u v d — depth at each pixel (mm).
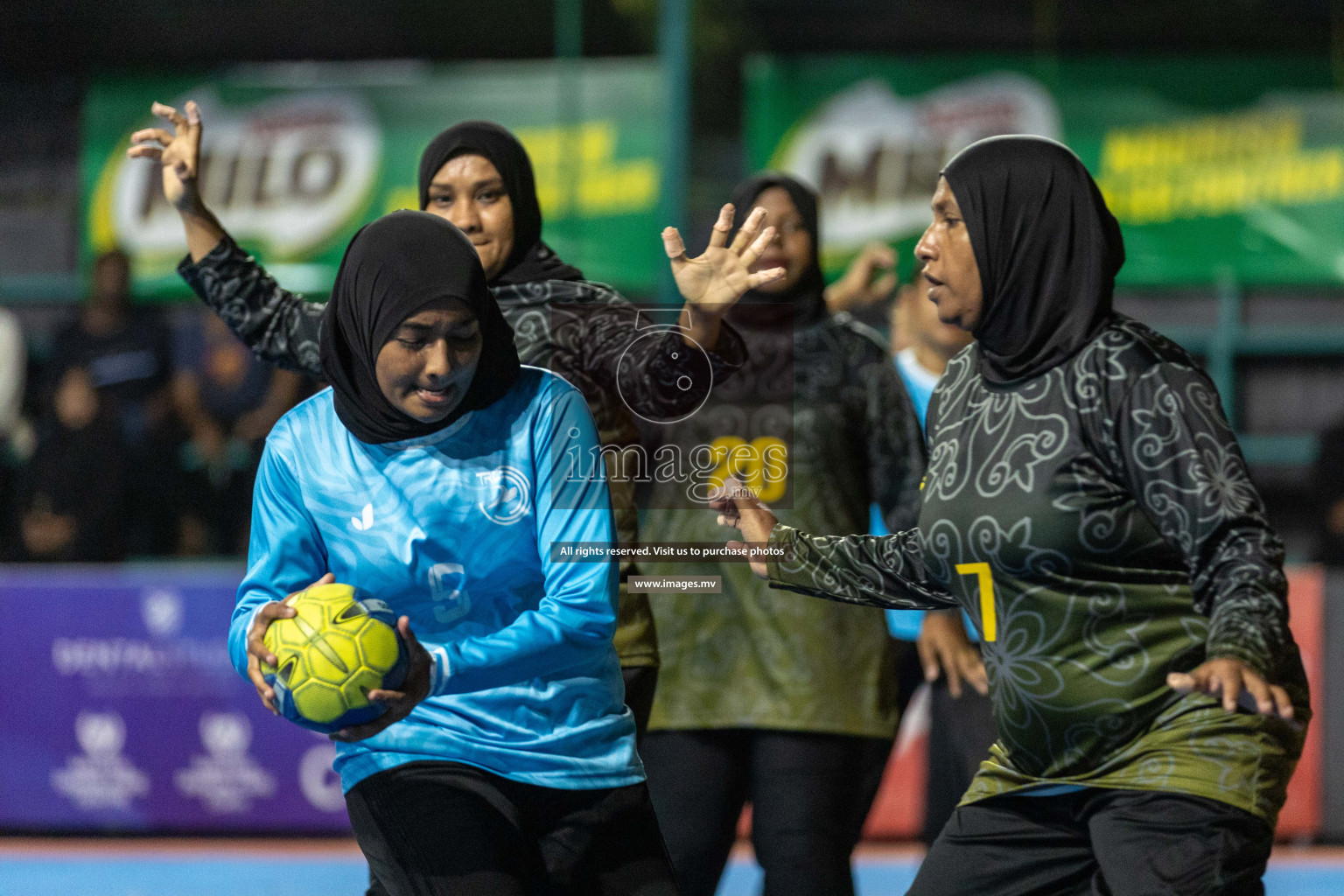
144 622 25500
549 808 10336
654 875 10266
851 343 15578
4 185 36156
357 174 36250
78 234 36094
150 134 14148
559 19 37031
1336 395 34906
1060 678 10391
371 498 10305
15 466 32938
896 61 35969
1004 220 10406
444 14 37156
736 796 14781
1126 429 9977
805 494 14867
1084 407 10141
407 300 9773
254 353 14039
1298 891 21922
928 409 11641
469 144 13414
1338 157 35188
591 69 35906
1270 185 35312
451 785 10125
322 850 24656
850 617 14812
